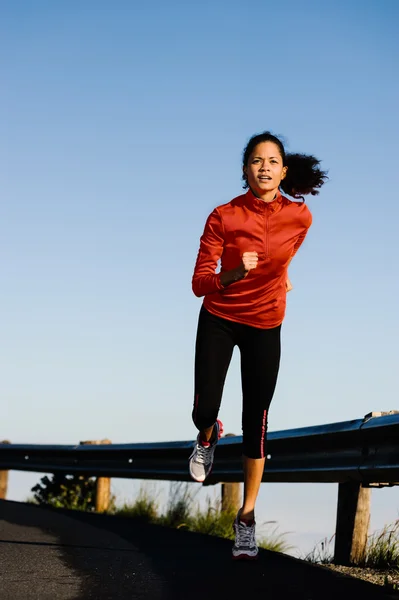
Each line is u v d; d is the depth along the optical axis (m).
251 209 4.35
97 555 4.80
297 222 4.39
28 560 4.52
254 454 4.54
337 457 5.39
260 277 4.38
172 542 5.59
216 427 4.80
